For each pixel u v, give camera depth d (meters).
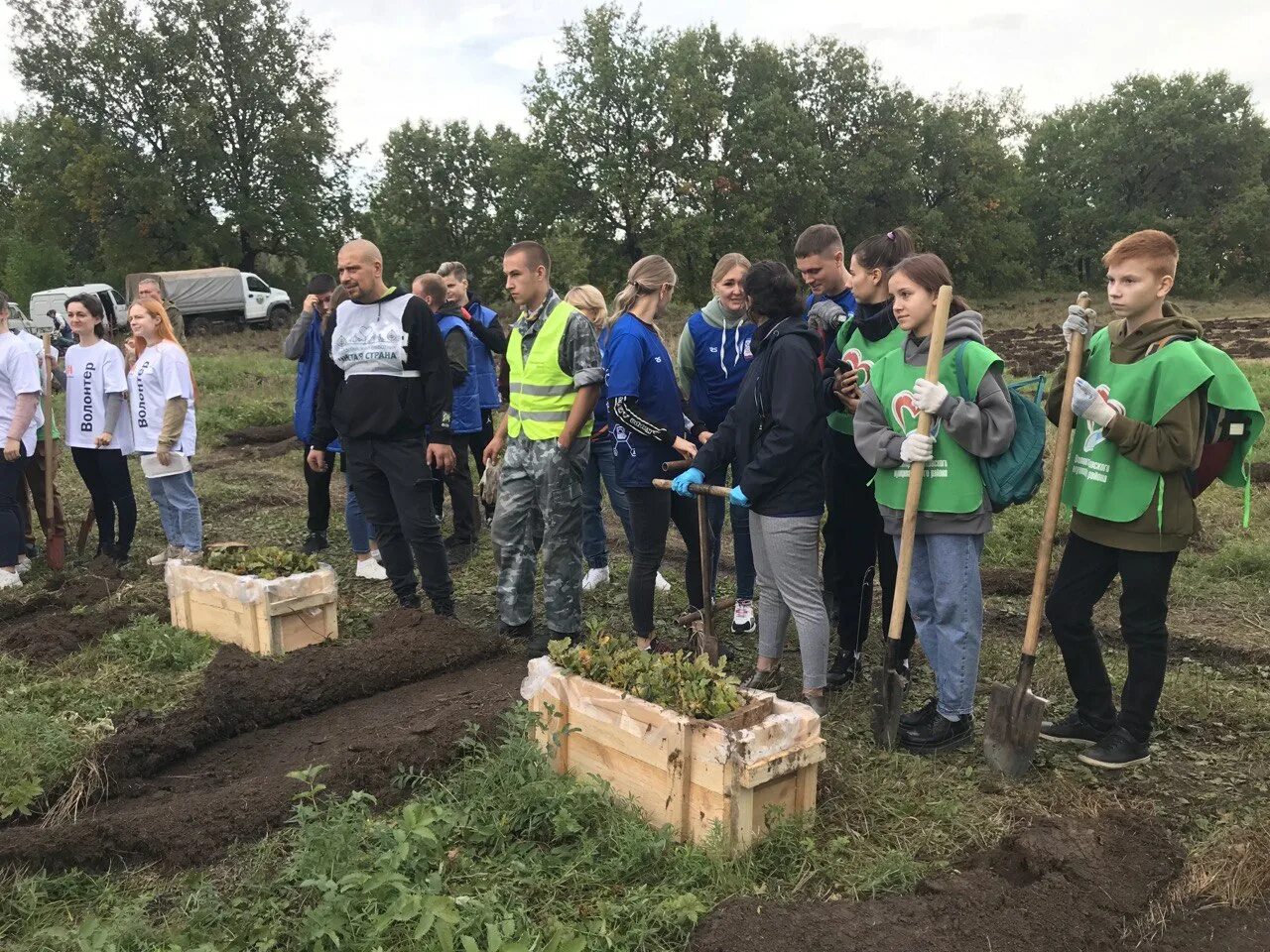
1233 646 4.97
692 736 3.13
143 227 40.00
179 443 6.38
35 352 6.62
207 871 3.15
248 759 4.04
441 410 5.28
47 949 2.70
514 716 3.52
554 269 38.03
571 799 3.28
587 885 2.97
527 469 5.04
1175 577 6.09
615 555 7.18
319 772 3.55
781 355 3.85
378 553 6.78
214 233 42.66
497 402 7.55
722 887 2.91
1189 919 2.82
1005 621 5.50
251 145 43.81
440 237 48.47
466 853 3.12
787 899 2.88
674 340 22.11
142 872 3.19
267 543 7.67
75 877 3.12
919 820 3.33
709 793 3.08
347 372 5.30
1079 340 3.45
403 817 3.06
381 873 2.77
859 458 4.39
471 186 48.31
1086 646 3.77
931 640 3.89
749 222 43.25
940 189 53.75
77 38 41.06
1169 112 59.28
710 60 45.84
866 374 4.00
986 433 3.52
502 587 5.28
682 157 44.41
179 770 3.97
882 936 2.64
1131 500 3.47
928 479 3.68
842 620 4.59
